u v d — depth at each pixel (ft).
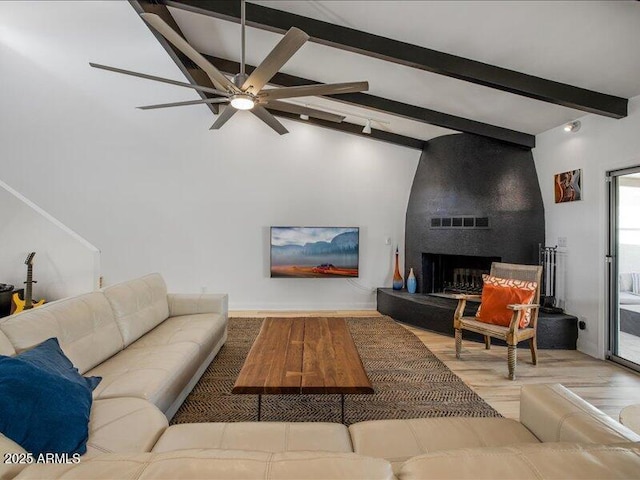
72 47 14.93
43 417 4.11
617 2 6.68
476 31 8.18
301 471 2.08
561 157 12.34
